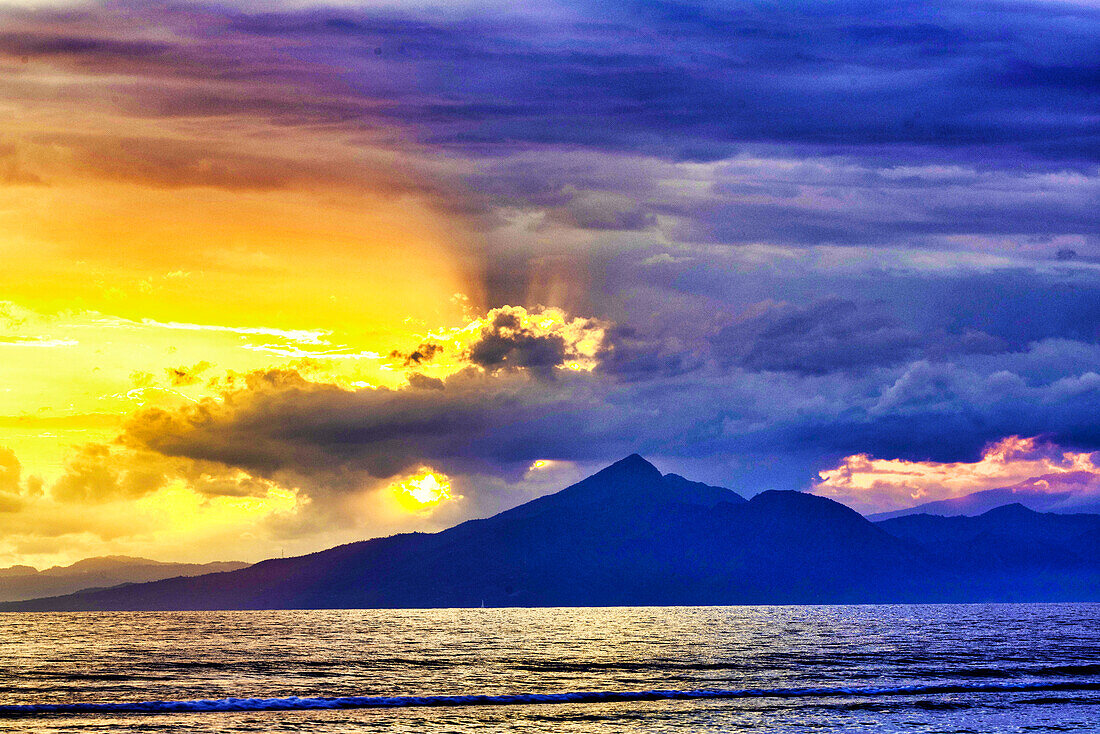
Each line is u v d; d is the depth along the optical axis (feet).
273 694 399.03
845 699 373.20
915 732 304.09
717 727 312.71
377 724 314.55
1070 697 377.91
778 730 307.37
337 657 619.67
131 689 417.49
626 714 336.08
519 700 368.48
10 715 331.98
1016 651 640.17
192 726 309.83
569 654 646.33
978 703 361.71
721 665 545.44
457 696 379.14
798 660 577.43
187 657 616.39
